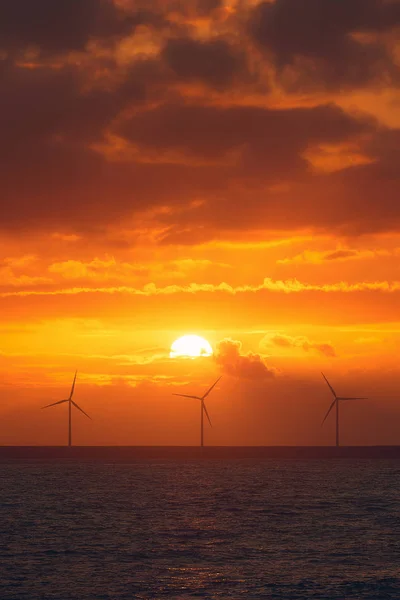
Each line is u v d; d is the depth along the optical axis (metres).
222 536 157.75
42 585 108.25
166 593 103.38
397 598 100.44
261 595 102.25
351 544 145.62
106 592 104.12
